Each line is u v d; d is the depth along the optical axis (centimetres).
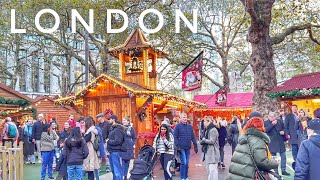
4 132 1609
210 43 4016
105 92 1903
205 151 1021
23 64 4375
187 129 1118
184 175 1116
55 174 1388
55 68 5403
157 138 1062
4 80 4709
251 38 2006
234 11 3847
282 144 1199
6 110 2339
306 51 3459
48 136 1215
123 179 1105
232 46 4175
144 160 1016
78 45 4938
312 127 543
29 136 1756
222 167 1455
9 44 4041
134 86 1931
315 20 2433
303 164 535
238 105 3972
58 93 5388
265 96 1970
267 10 1977
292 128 1200
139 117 1859
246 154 579
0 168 949
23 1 3288
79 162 948
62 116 3050
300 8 2484
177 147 1103
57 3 2905
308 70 4175
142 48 2048
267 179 587
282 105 2191
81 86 5572
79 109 1978
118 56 2177
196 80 1769
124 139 1060
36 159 1967
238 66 4988
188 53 3675
